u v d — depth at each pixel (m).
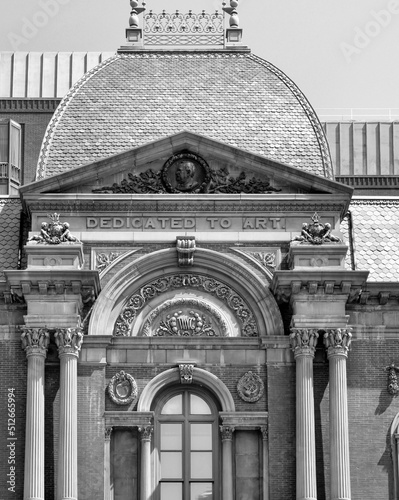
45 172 82.56
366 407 79.94
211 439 79.81
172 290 81.19
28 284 78.69
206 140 81.44
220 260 80.94
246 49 86.81
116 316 80.50
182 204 81.38
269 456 78.88
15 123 102.38
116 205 81.31
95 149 83.06
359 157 105.75
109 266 80.69
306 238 80.12
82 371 79.50
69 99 84.56
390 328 80.75
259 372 79.94
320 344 79.88
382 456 79.44
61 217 81.25
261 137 83.62
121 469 79.00
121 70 85.69
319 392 79.62
